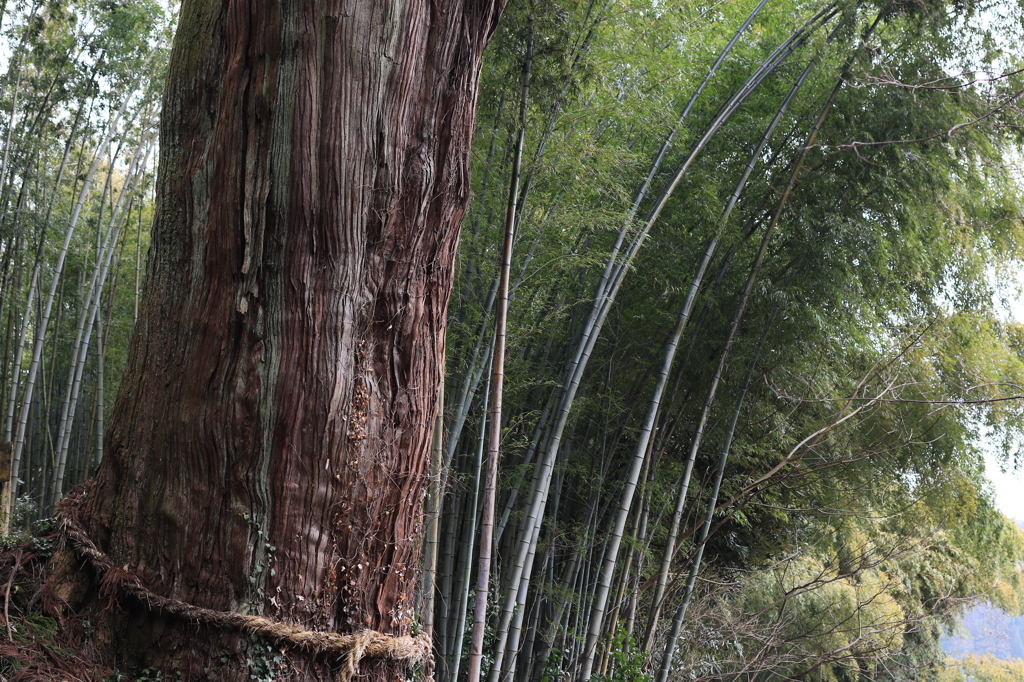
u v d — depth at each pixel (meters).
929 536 7.50
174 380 2.47
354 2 2.34
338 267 2.39
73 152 8.38
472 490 4.73
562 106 4.18
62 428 7.52
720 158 6.30
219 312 2.41
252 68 2.39
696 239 5.87
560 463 6.01
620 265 4.95
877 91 5.72
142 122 8.13
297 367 2.36
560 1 3.89
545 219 5.06
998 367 7.13
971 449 7.61
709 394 5.57
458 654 4.46
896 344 6.87
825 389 6.75
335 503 2.44
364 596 2.53
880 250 6.04
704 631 7.40
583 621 6.05
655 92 5.41
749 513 8.29
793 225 5.95
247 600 2.35
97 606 2.45
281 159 2.33
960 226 6.96
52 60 7.23
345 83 2.34
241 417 2.36
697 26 5.70
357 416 2.47
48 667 2.26
